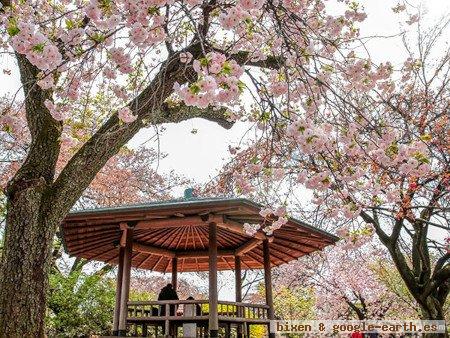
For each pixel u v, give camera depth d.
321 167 3.96
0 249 10.78
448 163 8.65
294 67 3.80
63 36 3.69
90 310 11.30
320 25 4.81
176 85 2.69
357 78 3.94
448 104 9.64
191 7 3.49
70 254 8.96
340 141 3.72
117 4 3.49
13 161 11.42
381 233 10.27
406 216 8.59
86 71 4.54
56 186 4.75
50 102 4.45
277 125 3.65
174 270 9.84
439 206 9.34
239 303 7.34
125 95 4.80
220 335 10.39
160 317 7.11
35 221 4.55
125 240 7.75
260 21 3.91
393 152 3.65
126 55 3.63
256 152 4.02
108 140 4.89
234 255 9.62
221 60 2.52
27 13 4.60
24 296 4.26
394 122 7.51
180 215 7.18
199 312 7.96
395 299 16.70
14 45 2.91
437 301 10.18
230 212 6.86
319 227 7.38
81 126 4.80
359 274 16.30
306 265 16.47
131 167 16.05
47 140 4.97
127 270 7.46
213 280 6.80
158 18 3.48
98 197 14.77
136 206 6.98
